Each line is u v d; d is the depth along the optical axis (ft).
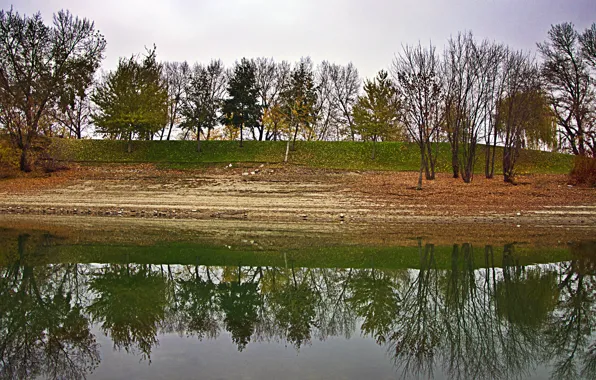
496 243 55.88
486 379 18.84
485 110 102.12
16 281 35.53
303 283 36.94
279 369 18.90
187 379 17.63
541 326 26.61
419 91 95.91
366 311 29.45
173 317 27.30
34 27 111.24
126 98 136.46
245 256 47.09
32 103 109.19
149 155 133.90
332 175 114.01
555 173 118.11
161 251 48.91
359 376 18.35
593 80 104.47
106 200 90.48
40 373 18.70
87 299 31.04
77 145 137.18
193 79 148.77
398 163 130.31
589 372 19.90
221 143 146.61
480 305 30.89
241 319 27.12
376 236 60.90
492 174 107.24
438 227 69.51
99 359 20.16
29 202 88.38
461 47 99.60
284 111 143.95
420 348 22.63
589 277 38.45
